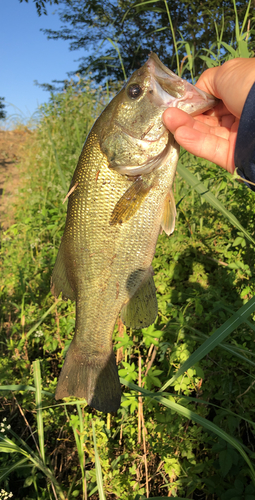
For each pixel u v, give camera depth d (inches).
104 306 13.5
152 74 12.5
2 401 18.8
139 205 12.8
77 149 36.8
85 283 13.5
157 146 12.5
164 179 12.9
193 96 12.3
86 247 13.1
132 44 74.4
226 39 59.5
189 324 17.5
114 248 13.0
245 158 10.3
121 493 14.4
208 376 16.5
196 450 15.6
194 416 12.1
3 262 30.0
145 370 16.8
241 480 13.9
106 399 13.3
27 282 23.7
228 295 19.1
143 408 15.9
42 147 46.8
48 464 16.2
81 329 13.8
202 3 60.2
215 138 12.0
